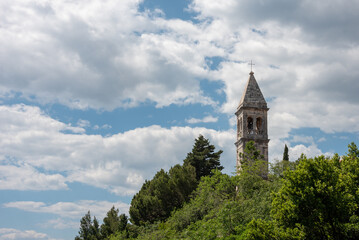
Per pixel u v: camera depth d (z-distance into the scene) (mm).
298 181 36062
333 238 34406
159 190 90062
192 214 72875
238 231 56219
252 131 83750
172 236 70625
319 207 34312
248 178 67688
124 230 87250
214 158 103750
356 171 37500
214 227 61094
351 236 34312
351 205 34844
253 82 87500
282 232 36219
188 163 99438
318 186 34781
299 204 35375
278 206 37719
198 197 76062
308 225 35094
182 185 87750
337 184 34875
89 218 130750
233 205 60094
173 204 89500
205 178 75062
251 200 61188
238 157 85125
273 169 69062
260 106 84750
